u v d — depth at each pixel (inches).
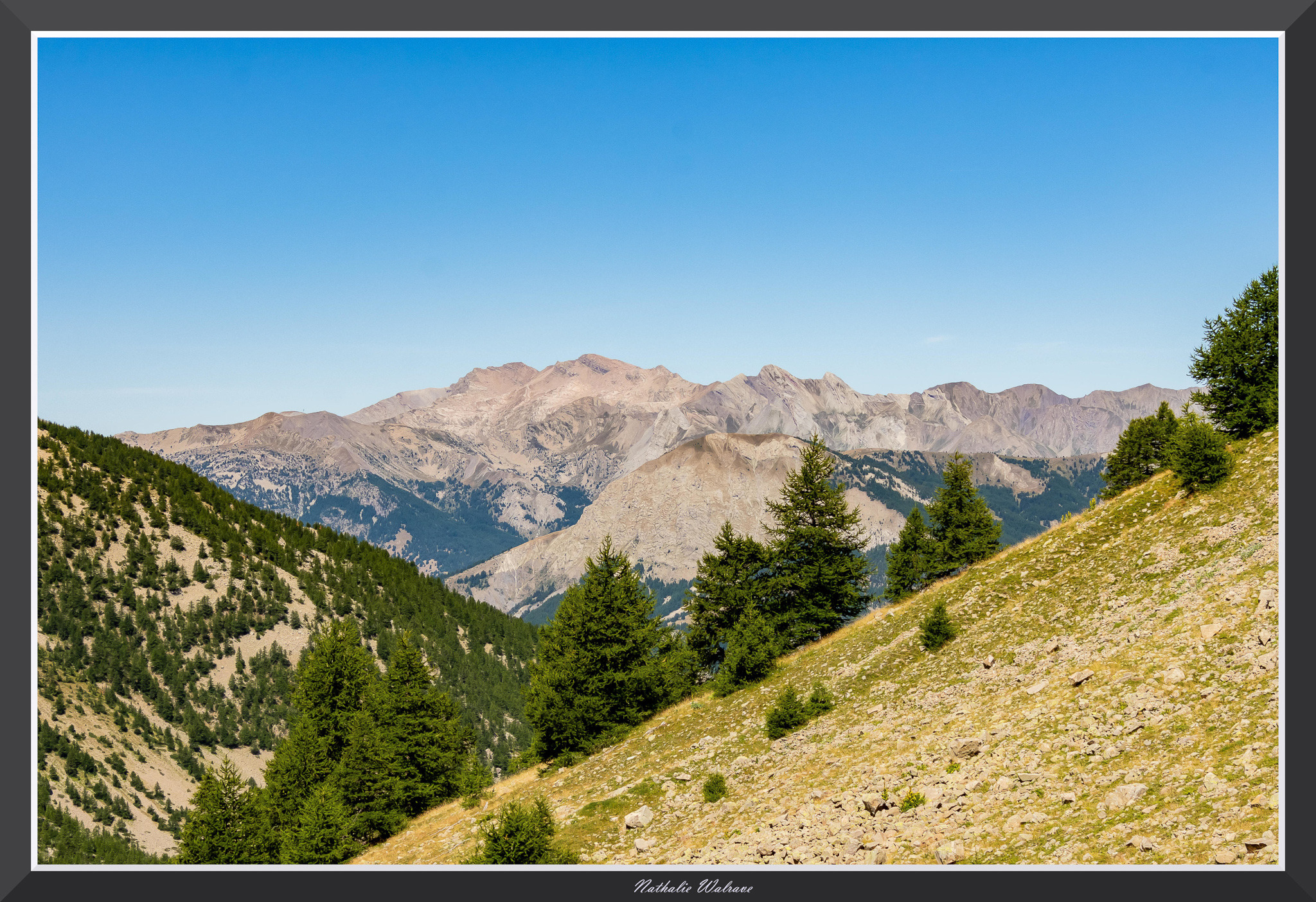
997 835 995.3
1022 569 2204.7
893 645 2137.1
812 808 1314.0
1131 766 1035.9
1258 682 1072.8
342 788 2250.2
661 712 2463.1
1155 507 2159.2
